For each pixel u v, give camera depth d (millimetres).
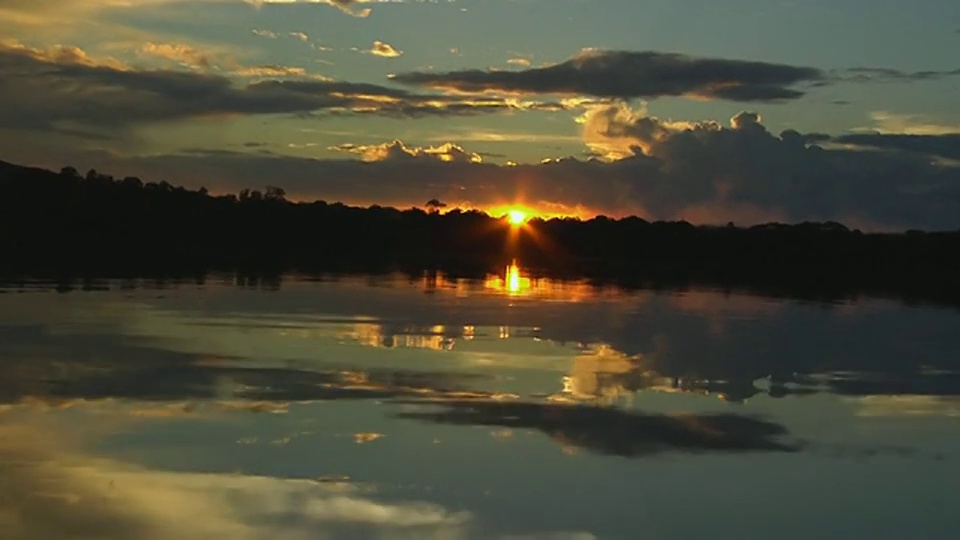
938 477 13539
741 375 21594
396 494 11953
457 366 21125
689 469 13547
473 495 12055
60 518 10742
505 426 15602
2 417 15008
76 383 17703
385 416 15992
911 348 27984
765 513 11844
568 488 12469
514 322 29969
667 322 32281
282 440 14219
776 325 33031
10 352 20766
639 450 14445
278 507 11352
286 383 18484
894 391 20281
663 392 19141
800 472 13609
